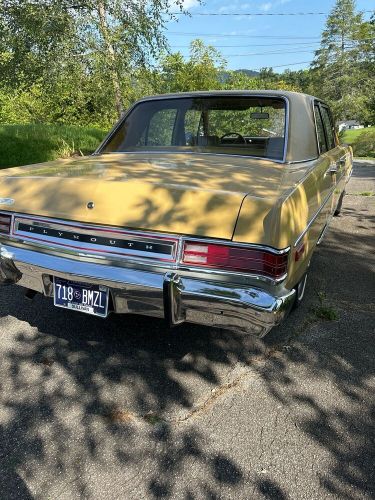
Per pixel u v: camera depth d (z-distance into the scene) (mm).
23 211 2299
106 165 2734
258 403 2205
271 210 1882
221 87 18453
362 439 1985
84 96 11953
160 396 2242
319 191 2752
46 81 10844
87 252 2141
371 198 7820
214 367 2500
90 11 10023
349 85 57594
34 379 2336
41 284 2338
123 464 1814
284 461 1850
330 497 1689
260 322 1926
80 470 1780
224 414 2121
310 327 2965
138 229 2029
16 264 2326
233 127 3225
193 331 2865
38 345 2646
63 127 12266
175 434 1986
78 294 2238
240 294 1886
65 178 2297
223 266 1922
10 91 11719
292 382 2381
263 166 2676
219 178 2293
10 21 9883
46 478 1738
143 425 2037
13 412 2086
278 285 1927
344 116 57531
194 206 1965
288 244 1917
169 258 1997
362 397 2270
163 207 2004
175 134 3352
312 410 2164
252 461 1846
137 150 3346
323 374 2457
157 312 2094
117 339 2744
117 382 2340
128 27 10430
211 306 1944
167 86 14250
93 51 10289
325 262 4254
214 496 1679
